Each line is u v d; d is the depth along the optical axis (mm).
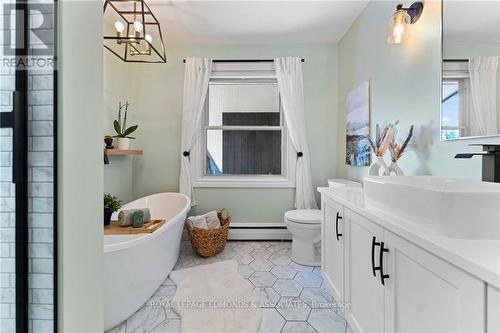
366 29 2289
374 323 1132
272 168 3223
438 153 1396
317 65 3070
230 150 3230
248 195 3125
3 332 767
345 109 2814
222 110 3219
